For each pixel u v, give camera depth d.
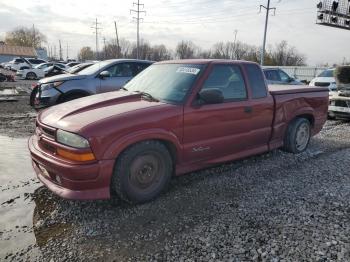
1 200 3.90
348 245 2.94
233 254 2.83
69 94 8.17
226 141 4.53
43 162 3.56
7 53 67.75
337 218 3.43
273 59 68.69
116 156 3.42
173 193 4.08
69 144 3.35
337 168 5.00
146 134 3.60
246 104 4.72
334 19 24.81
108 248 2.96
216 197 3.96
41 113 4.18
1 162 5.26
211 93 4.04
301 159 5.49
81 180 3.32
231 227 3.26
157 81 4.53
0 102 12.61
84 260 2.79
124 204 3.79
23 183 4.42
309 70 38.97
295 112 5.65
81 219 3.47
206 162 4.43
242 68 4.83
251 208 3.66
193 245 2.97
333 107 9.64
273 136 5.36
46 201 3.88
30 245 3.02
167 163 3.93
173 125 3.87
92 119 3.47
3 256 2.86
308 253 2.83
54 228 3.31
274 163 5.25
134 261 2.77
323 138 7.21
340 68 9.97
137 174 3.67
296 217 3.45
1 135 7.13
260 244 2.97
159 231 3.21
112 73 8.75
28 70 29.47
